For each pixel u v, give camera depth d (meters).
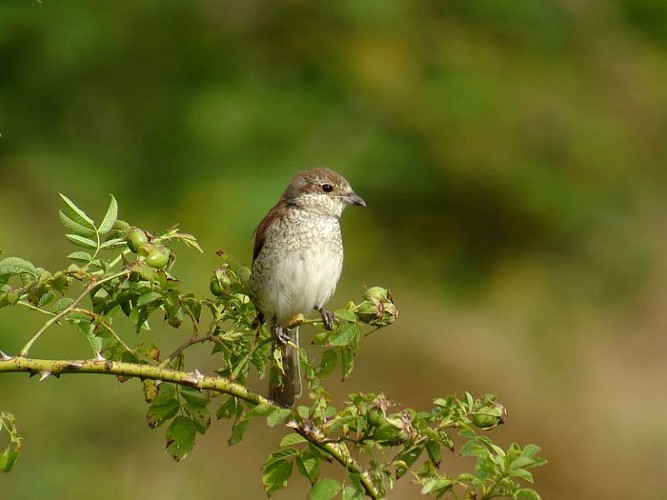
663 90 16.14
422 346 14.50
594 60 16.12
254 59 15.07
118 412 13.02
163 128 14.77
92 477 12.59
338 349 4.82
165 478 12.98
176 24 15.17
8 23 14.59
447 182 14.74
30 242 13.23
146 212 14.09
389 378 14.23
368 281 14.41
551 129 15.12
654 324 15.46
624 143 15.66
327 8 15.31
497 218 15.15
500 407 4.73
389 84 14.76
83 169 14.25
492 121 14.80
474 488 4.68
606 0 16.50
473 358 14.57
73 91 14.84
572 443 14.34
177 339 12.28
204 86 14.95
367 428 4.56
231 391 4.82
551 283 15.26
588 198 15.20
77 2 14.92
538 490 14.07
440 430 4.68
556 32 15.99
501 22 15.77
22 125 14.55
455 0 15.71
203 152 14.38
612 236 15.48
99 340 4.84
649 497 14.08
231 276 5.16
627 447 14.44
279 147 14.29
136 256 4.85
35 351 11.82
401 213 15.03
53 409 12.70
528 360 14.78
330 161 14.15
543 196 14.76
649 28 16.77
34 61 14.72
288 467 4.67
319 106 14.66
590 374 14.97
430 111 14.69
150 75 15.09
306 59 15.03
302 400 9.20
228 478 13.38
